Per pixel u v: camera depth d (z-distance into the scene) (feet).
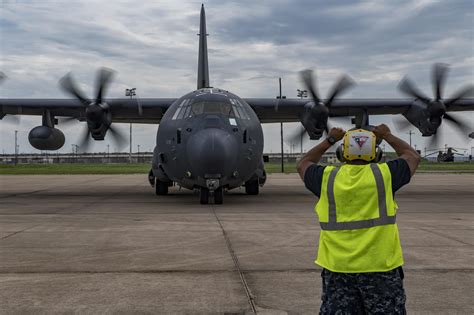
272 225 35.50
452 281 20.20
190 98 54.13
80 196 64.44
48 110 71.87
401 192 71.00
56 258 24.53
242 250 26.45
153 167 62.64
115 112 71.15
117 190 77.77
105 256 25.00
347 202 11.63
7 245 27.91
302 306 17.20
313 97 66.28
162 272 21.80
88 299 17.99
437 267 22.49
